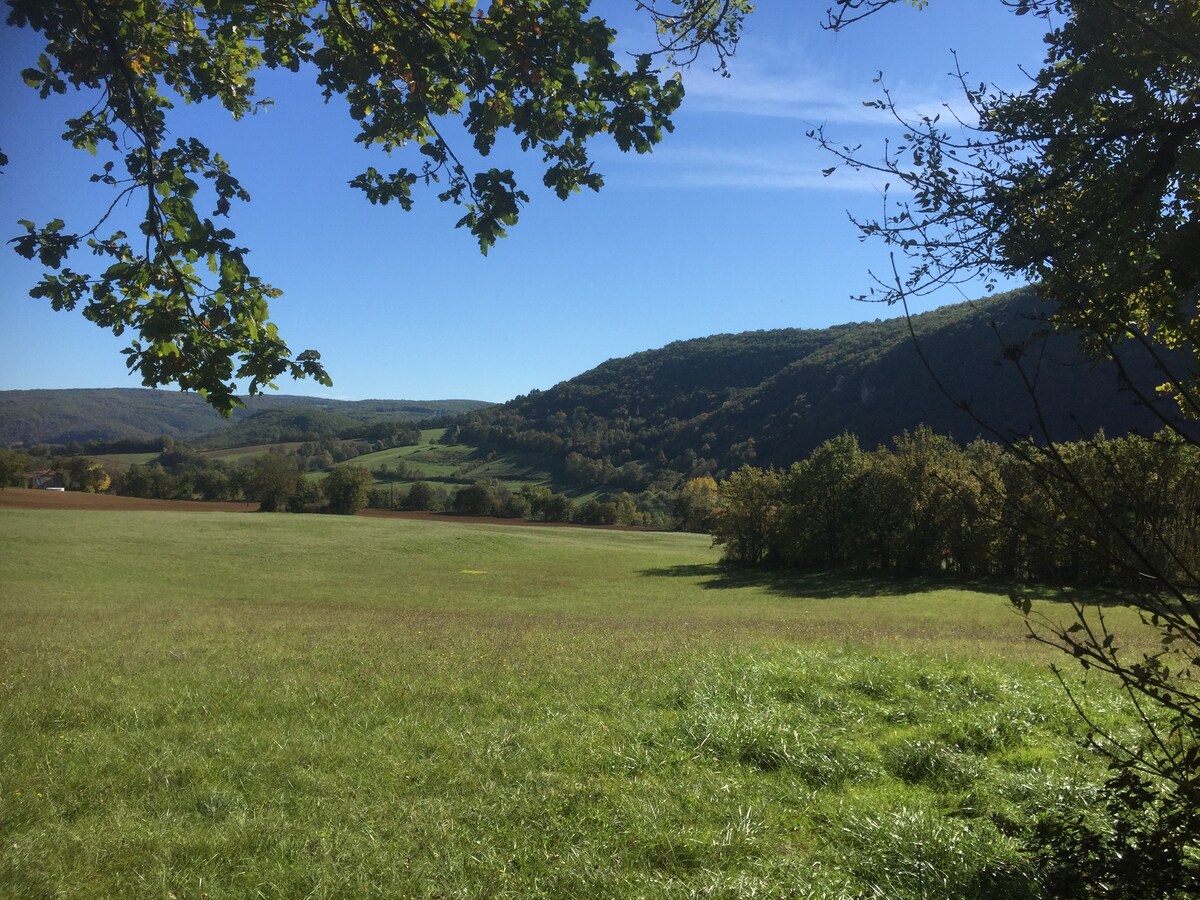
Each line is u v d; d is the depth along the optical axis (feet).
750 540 225.76
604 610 122.11
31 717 27.73
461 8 15.33
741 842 17.69
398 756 24.06
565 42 14.23
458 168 15.47
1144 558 8.74
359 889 15.84
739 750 23.91
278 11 15.80
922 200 11.32
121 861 17.08
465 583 172.86
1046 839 14.67
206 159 15.12
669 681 33.01
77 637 50.80
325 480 327.47
